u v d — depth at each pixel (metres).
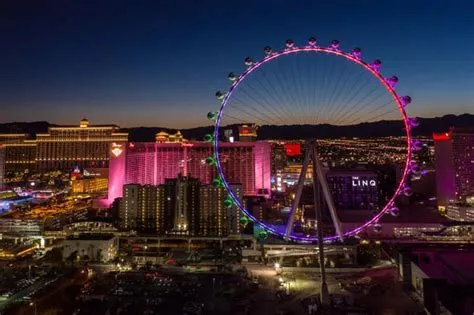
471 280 194.88
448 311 160.00
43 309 198.62
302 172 185.75
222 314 196.62
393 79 163.00
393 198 177.88
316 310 192.62
